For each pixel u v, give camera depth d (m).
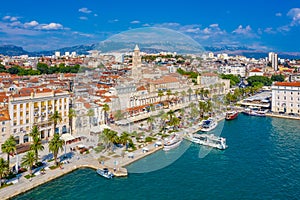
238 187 94.31
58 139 109.38
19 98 127.31
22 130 129.88
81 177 101.00
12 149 97.62
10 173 98.81
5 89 194.25
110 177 98.75
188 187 93.69
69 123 148.00
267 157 122.38
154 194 89.12
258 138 152.00
